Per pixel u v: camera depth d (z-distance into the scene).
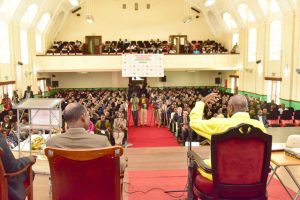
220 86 27.30
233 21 22.39
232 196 2.40
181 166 5.50
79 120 2.46
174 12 26.20
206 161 2.87
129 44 23.70
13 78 16.45
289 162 2.79
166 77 27.62
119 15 26.05
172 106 14.88
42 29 22.16
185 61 21.09
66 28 25.91
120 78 27.42
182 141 10.38
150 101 23.45
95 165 2.17
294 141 3.05
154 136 13.27
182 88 27.11
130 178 4.87
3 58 15.43
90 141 2.40
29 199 3.08
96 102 16.02
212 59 21.39
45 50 23.31
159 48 23.09
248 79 20.56
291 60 14.86
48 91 24.80
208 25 26.19
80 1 24.86
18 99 15.15
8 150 2.68
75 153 2.13
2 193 2.61
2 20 15.16
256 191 2.42
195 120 2.72
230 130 2.30
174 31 26.31
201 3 24.22
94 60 20.72
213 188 2.39
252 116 11.45
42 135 5.43
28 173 3.07
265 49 17.83
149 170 5.27
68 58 20.72
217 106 13.65
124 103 16.69
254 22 19.48
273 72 17.00
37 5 18.50
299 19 14.23
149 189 4.41
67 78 27.16
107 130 9.98
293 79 14.84
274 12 16.78
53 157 2.16
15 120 10.37
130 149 6.82
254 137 2.33
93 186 2.21
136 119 15.63
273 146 3.39
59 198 2.22
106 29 26.06
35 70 20.34
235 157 2.35
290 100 15.09
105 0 25.88
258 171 2.40
